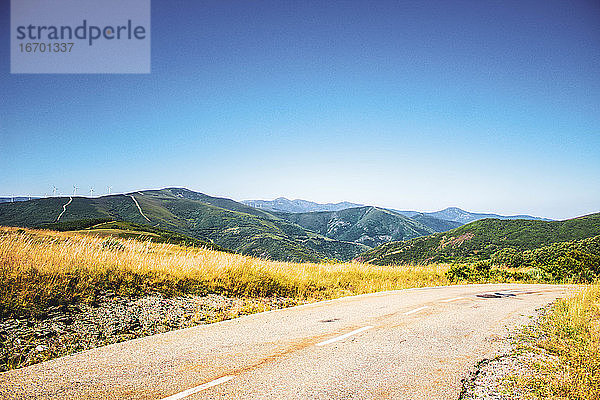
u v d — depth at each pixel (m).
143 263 12.05
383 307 11.44
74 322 7.48
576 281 26.30
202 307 9.93
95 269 10.49
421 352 6.71
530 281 25.77
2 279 8.31
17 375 4.86
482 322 9.70
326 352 6.43
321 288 15.00
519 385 5.25
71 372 5.02
